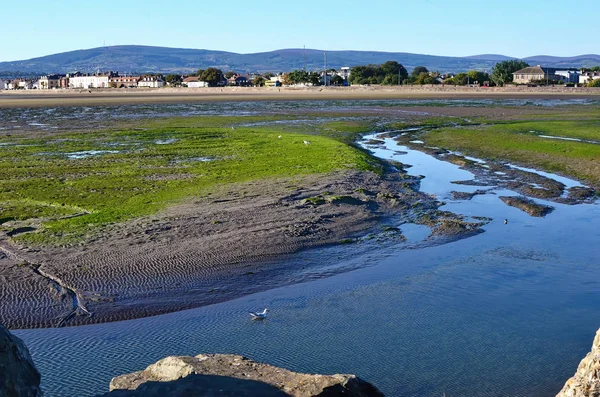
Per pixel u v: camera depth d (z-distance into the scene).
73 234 27.67
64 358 16.98
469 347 17.44
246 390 11.24
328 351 17.22
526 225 30.88
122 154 53.31
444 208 34.34
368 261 25.30
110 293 21.56
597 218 32.31
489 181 42.06
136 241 26.73
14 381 8.80
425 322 19.19
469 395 14.88
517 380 15.58
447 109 112.69
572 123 79.25
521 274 23.70
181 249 25.84
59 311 20.12
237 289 22.17
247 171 43.41
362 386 11.60
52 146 59.34
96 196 35.53
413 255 26.12
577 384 10.08
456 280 23.05
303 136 65.62
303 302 20.97
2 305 20.42
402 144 62.28
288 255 25.67
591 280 23.05
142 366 16.48
